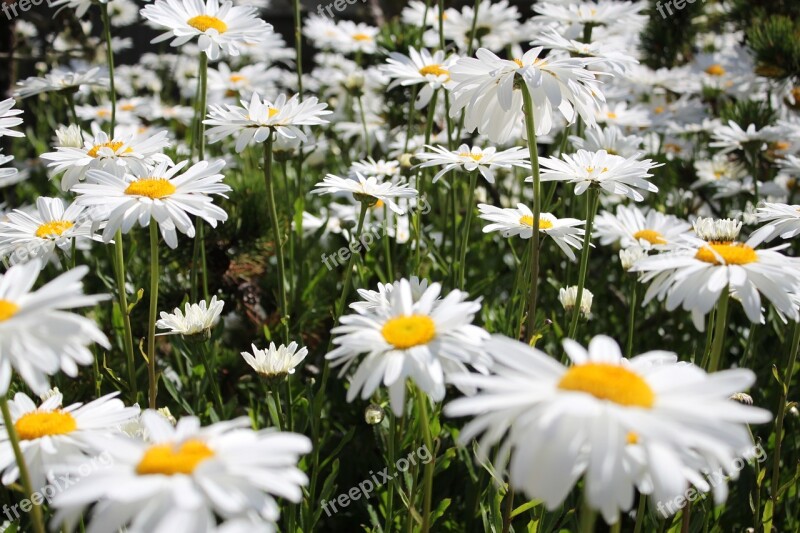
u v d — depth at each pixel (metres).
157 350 1.08
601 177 0.82
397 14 2.12
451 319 0.65
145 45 2.60
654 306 1.18
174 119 1.96
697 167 1.39
